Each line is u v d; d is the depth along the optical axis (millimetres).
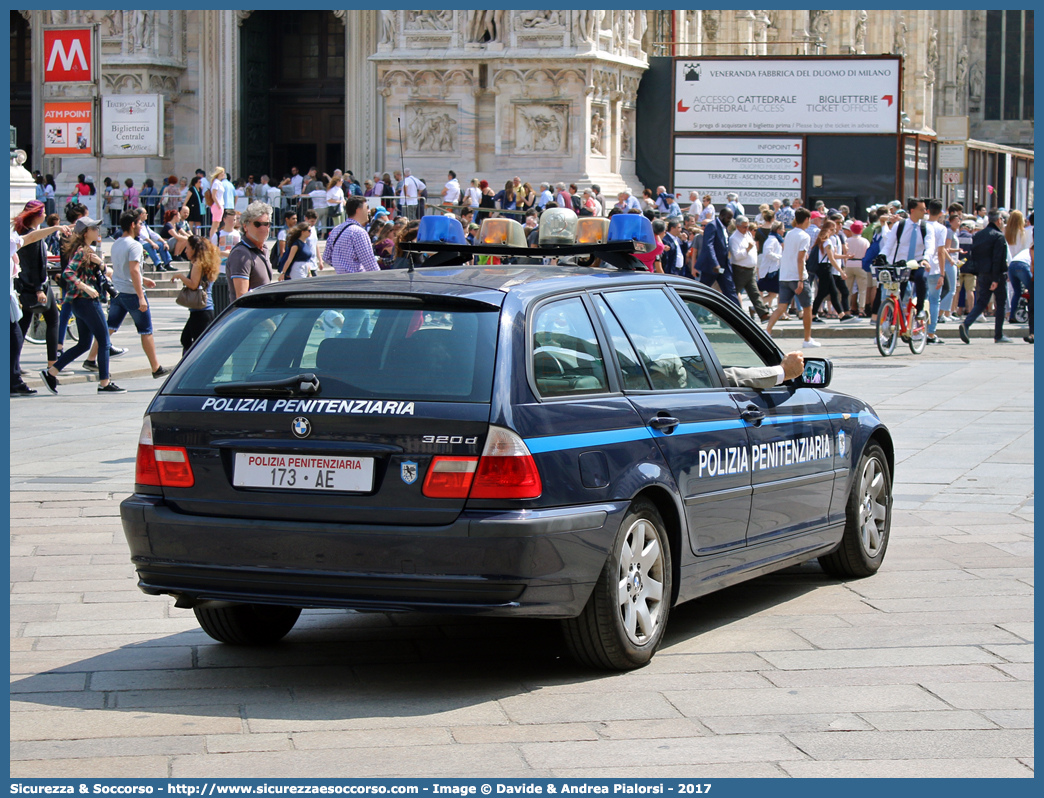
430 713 7863
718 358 10086
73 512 14125
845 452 11219
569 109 56250
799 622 10023
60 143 38188
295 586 8070
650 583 8820
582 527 8086
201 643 9508
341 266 18141
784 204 48875
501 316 8219
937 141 62188
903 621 9992
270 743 7324
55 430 20188
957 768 6941
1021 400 22969
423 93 57719
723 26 73188
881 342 30594
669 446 8969
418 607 7844
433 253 11133
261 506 8125
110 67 64312
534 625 10047
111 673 8727
